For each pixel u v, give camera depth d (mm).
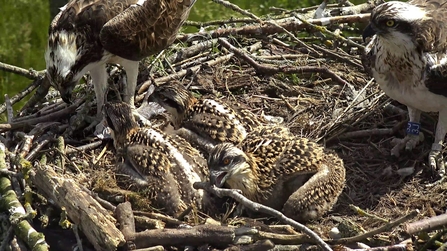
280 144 11953
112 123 12812
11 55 23062
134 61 14148
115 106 12820
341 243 10719
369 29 12336
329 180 11461
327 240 10742
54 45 13531
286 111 14391
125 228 11008
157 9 14086
